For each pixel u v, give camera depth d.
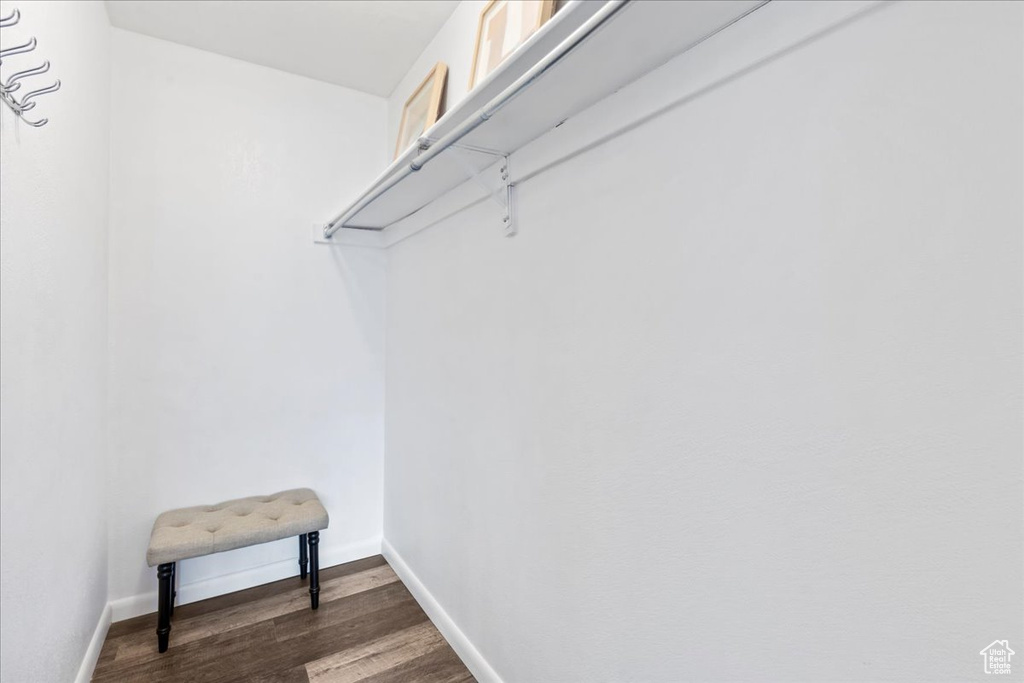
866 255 0.67
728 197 0.85
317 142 2.35
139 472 1.98
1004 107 0.55
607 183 1.10
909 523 0.63
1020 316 0.54
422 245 2.07
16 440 1.05
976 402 0.58
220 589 2.12
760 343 0.80
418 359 2.11
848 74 0.69
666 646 0.97
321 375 2.36
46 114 1.20
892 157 0.65
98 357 1.72
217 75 2.13
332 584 2.21
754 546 0.82
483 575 1.59
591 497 1.15
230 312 2.16
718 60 0.85
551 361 1.28
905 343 0.64
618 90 1.05
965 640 0.59
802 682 0.75
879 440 0.66
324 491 2.38
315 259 2.34
